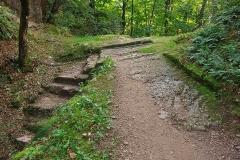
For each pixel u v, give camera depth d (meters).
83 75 8.27
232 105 4.98
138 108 5.62
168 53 7.87
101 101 5.75
